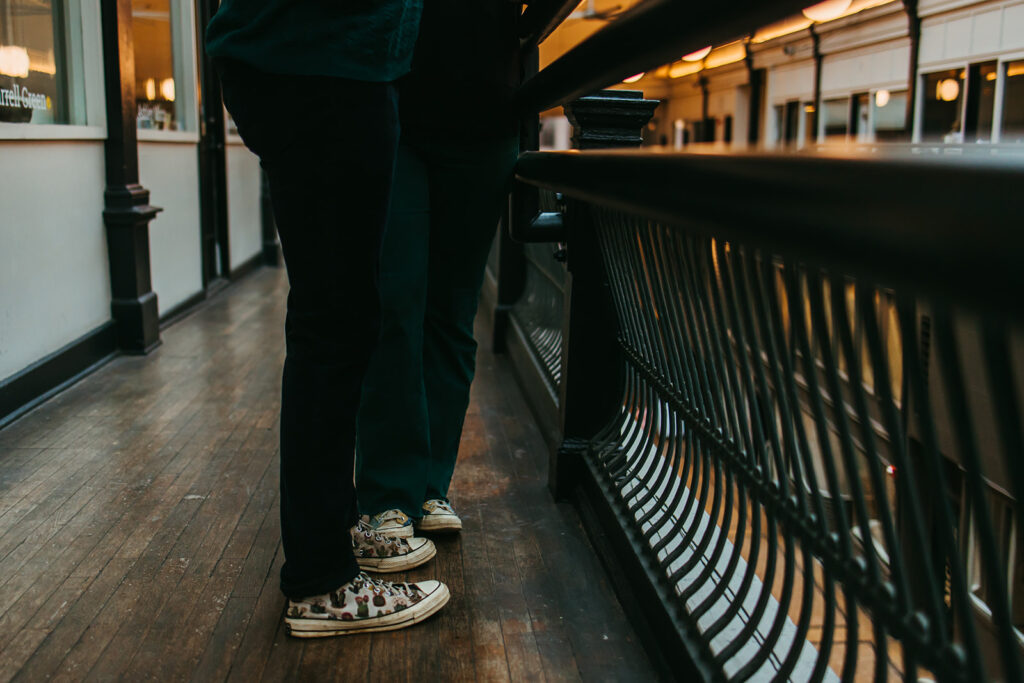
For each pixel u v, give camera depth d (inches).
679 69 925.2
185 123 228.7
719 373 55.4
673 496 75.5
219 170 270.1
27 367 130.6
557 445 95.2
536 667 63.7
